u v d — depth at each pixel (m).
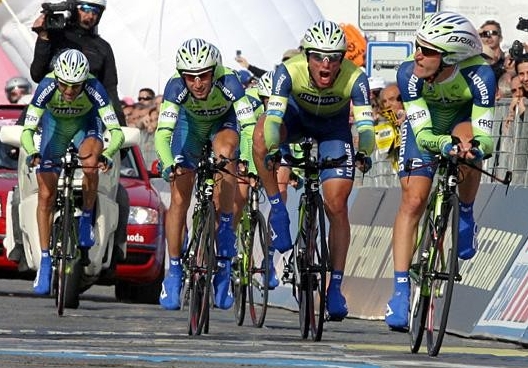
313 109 22.72
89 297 36.00
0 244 32.84
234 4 49.50
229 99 24.41
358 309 29.62
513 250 24.08
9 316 25.84
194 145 25.00
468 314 24.64
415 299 19.78
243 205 26.62
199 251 22.75
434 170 20.44
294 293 23.06
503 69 34.16
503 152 26.73
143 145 45.81
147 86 48.84
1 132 30.34
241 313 26.11
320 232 21.88
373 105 34.72
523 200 24.66
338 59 21.69
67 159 26.92
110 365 16.66
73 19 33.22
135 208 32.50
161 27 49.34
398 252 20.28
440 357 19.19
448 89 20.06
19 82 46.44
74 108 27.47
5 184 33.00
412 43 34.94
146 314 28.28
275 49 49.25
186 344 20.31
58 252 27.09
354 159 22.77
